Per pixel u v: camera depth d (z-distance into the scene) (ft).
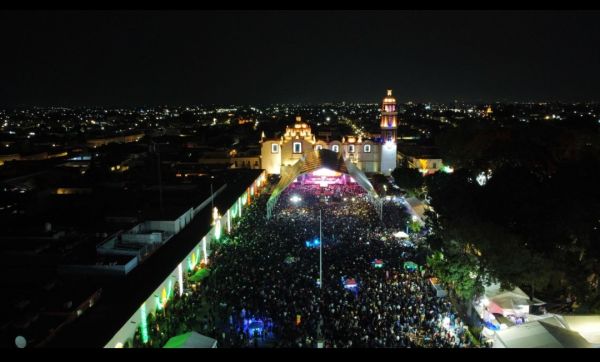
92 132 586.04
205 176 246.06
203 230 148.56
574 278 96.78
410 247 152.56
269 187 274.57
